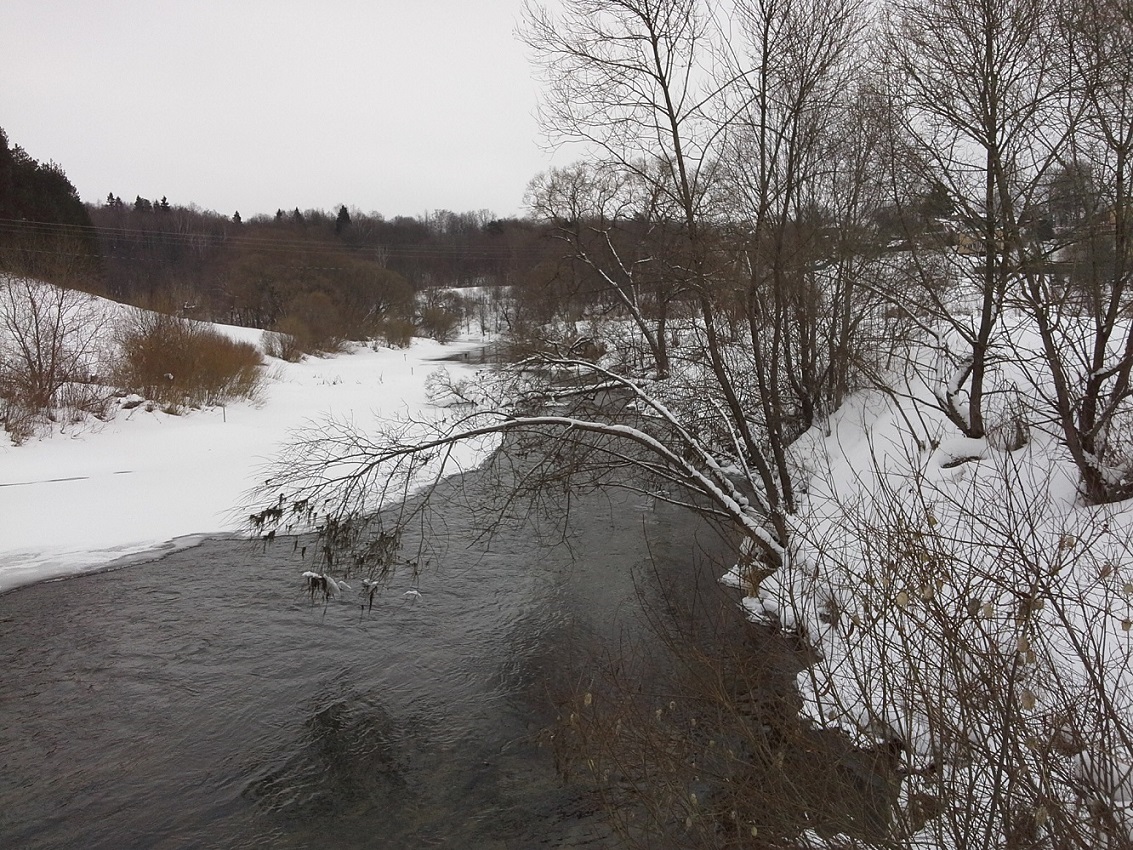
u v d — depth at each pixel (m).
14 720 7.54
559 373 12.57
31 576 11.30
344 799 6.45
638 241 11.84
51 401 19.88
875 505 5.75
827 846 4.05
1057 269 8.37
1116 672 4.84
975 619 3.89
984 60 8.78
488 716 7.66
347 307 54.88
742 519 9.73
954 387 10.77
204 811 6.29
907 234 9.70
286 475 9.44
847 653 4.60
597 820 5.98
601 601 10.34
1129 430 8.25
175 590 10.90
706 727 5.87
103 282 48.78
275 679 8.41
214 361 25.11
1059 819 3.30
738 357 12.96
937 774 3.74
